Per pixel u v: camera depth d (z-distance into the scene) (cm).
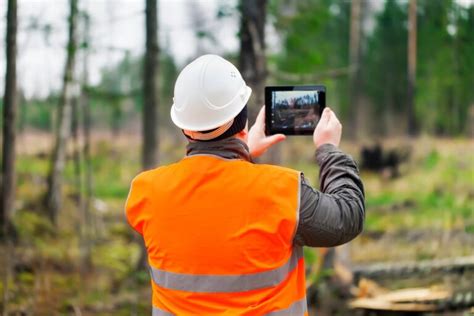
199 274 176
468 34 1465
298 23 858
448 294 721
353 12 2702
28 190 1255
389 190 1672
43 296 655
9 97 764
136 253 964
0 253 735
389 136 3022
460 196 1425
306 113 208
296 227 173
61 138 1172
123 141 2556
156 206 183
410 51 2277
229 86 182
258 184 175
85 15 907
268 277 174
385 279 817
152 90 798
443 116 2466
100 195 1552
